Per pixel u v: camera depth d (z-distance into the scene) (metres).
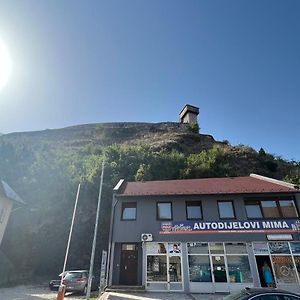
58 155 49.25
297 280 17.73
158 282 18.33
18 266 27.55
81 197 34.69
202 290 17.81
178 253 19.16
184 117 89.50
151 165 41.31
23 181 37.88
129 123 103.62
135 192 21.72
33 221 32.00
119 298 15.21
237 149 52.34
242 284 17.89
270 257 18.59
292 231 19.02
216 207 20.53
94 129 97.31
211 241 19.20
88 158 46.09
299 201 20.17
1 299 15.28
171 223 20.08
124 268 19.38
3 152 43.69
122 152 46.03
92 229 31.06
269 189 20.77
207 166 41.09
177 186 23.34
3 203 22.62
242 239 19.08
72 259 28.55
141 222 20.28
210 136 71.38
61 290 11.42
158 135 77.50
